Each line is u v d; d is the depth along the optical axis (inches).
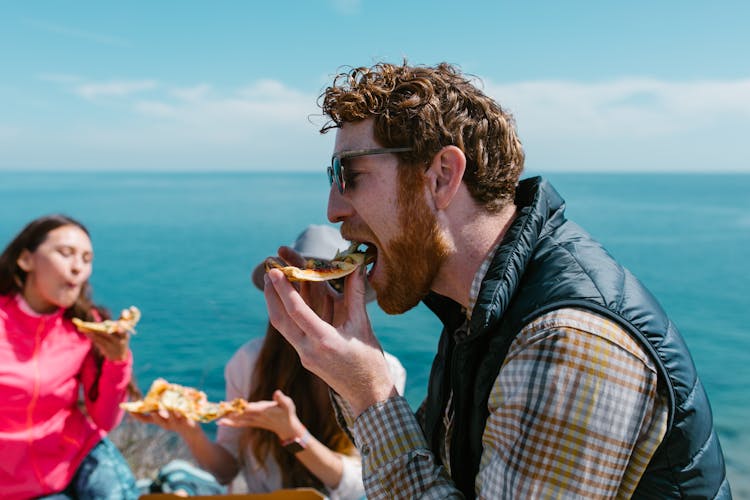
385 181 55.7
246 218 2053.4
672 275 882.8
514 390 47.4
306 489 97.7
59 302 123.0
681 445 47.1
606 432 44.7
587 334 45.6
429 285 58.3
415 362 442.0
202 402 117.6
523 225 54.0
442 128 54.1
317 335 57.4
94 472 127.0
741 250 1136.8
